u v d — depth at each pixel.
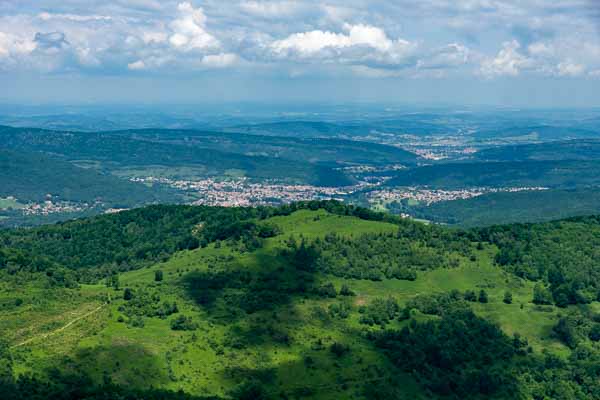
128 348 196.25
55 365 180.50
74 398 164.38
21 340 195.12
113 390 169.00
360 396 191.75
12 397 158.62
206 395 181.62
